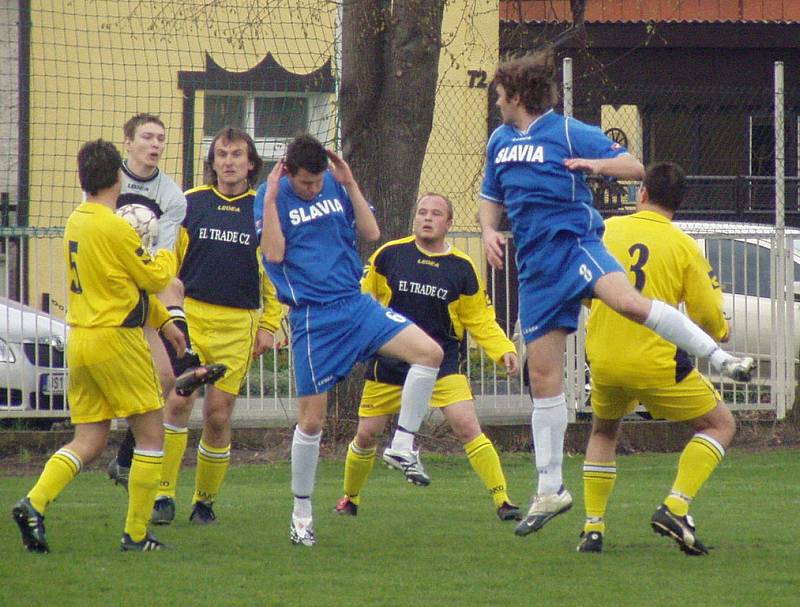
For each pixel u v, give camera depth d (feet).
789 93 197.26
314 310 72.90
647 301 66.69
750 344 140.97
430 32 132.98
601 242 69.26
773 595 61.52
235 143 86.74
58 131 148.36
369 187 134.00
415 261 90.22
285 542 77.46
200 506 86.84
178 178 150.41
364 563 70.08
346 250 73.87
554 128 69.10
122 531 80.69
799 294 142.82
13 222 146.20
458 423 89.76
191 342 85.61
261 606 58.54
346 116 134.00
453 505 97.81
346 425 131.54
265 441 132.05
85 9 149.38
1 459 125.59
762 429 141.08
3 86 148.36
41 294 130.93
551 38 194.90
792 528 84.64
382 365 87.97
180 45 149.79
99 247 68.90
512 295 137.59
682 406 71.67
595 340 72.08
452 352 91.61
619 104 196.95
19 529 77.82
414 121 133.69
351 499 92.02
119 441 129.70
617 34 212.64
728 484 111.34
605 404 73.56
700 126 199.41
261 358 133.18
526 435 136.15
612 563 70.49
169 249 83.61
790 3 221.25
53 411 129.39
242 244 86.43
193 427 134.31
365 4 132.46
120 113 149.48
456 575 66.54
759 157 199.62
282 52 146.61
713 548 75.82
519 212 69.77
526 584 64.13
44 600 59.21
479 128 174.50
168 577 65.05
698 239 140.97
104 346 69.26
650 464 127.44
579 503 98.99
